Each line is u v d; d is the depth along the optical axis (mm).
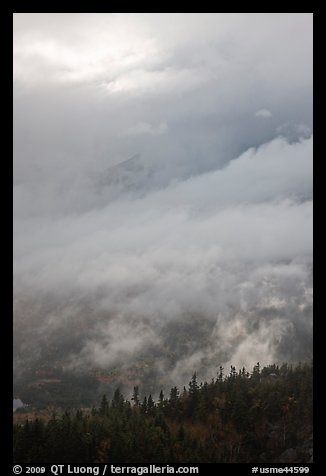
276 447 135625
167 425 145000
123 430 134625
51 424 135375
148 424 140875
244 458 133625
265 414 145875
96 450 126500
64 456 125125
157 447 128750
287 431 139250
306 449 132000
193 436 141375
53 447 126188
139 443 129875
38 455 124250
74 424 133250
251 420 144625
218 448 136875
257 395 154000
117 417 144250
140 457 125375
